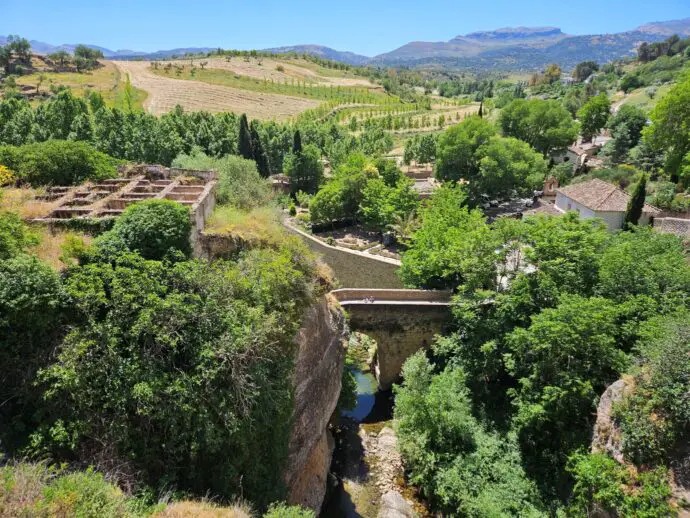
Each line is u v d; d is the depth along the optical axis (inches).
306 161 2886.3
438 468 892.0
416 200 2155.5
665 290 953.5
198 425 584.1
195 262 724.7
